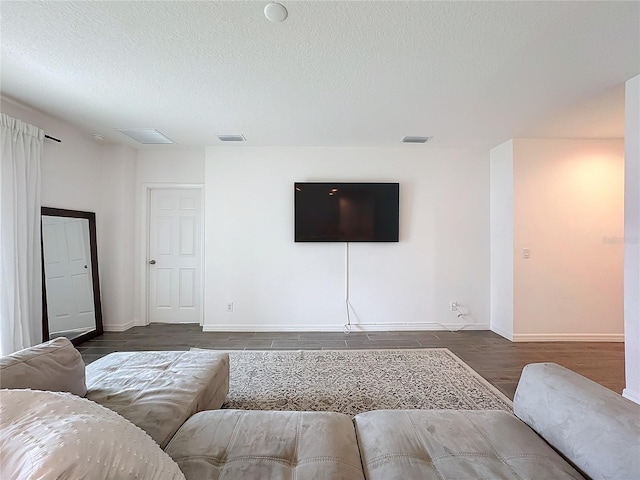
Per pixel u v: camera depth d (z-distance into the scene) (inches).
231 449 42.7
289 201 155.2
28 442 26.3
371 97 99.1
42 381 48.9
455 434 46.1
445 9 60.2
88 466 25.7
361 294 156.0
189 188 166.2
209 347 130.7
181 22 64.2
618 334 138.8
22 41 70.6
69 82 90.4
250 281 154.9
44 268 121.5
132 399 55.9
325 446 43.1
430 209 157.0
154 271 165.9
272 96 98.8
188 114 113.8
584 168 139.6
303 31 66.7
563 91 94.7
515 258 139.7
